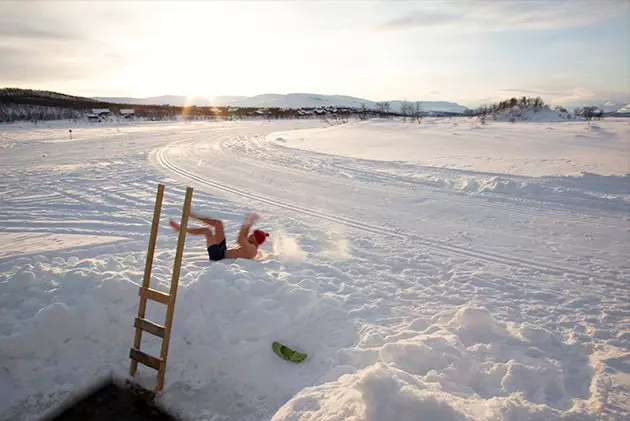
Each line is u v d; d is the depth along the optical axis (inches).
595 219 373.4
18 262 252.8
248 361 182.5
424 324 194.1
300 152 851.4
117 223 350.6
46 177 553.3
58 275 216.5
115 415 171.3
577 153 716.7
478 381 152.0
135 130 1501.0
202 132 1446.9
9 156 753.6
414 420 116.6
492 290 235.0
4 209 391.5
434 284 242.5
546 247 308.0
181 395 176.4
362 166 659.4
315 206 423.8
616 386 147.3
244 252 255.0
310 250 293.9
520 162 641.6
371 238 326.6
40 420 168.2
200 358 187.0
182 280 215.9
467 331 183.6
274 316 193.0
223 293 202.5
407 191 486.6
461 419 116.0
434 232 343.0
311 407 136.3
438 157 729.6
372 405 120.8
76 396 178.4
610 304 219.0
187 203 171.0
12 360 180.2
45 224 345.7
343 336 189.0
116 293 202.4
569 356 170.2
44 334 186.2
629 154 693.9
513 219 376.8
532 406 131.8
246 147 951.0
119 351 196.1
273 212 400.2
